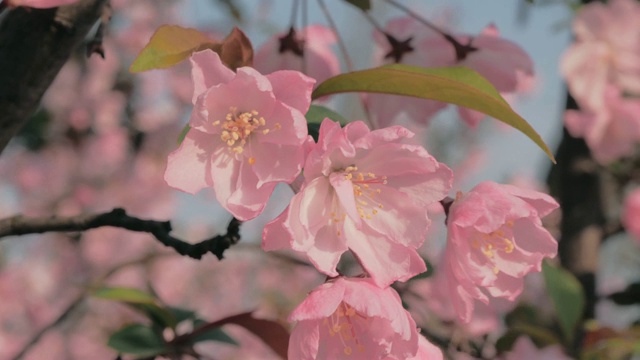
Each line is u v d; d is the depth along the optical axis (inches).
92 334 46.9
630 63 25.2
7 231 15.9
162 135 47.8
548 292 21.9
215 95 14.3
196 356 18.3
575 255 25.7
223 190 14.3
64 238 48.5
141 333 18.3
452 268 15.1
